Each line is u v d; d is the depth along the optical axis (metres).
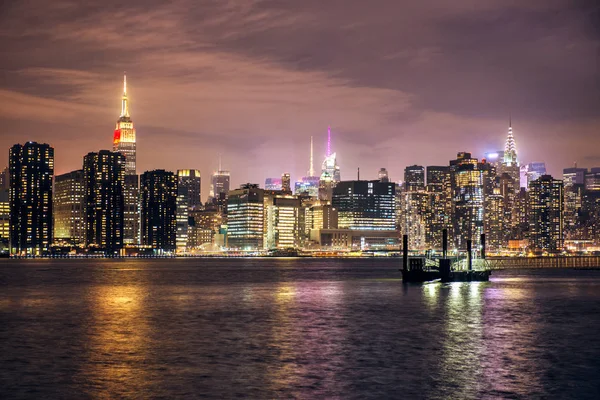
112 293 167.50
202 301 142.12
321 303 135.38
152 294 163.62
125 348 80.75
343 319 108.19
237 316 112.88
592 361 73.25
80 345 82.94
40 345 82.88
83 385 62.44
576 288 182.12
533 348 81.06
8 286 197.75
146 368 69.44
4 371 68.00
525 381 64.31
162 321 106.31
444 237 195.25
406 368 69.69
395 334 92.00
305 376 66.12
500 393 60.22
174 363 72.00
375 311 119.50
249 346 82.38
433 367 70.12
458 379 65.00
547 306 128.25
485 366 70.62
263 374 66.88
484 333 92.88
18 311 121.94
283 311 120.69
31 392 60.09
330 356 75.94
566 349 80.44
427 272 196.75
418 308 123.94
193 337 89.44
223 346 82.31
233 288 186.75
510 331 94.88
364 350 79.62
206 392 60.19
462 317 110.50
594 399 58.59
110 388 61.41
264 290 177.00
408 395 59.53
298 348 81.00
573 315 113.81
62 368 69.38
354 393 60.06
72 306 131.38
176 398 58.34
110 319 109.12
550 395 59.69
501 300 139.88
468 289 170.88
